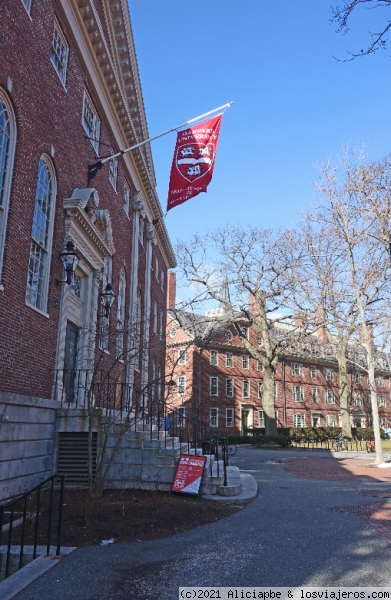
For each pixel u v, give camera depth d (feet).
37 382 35.27
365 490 41.96
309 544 22.57
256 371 163.02
